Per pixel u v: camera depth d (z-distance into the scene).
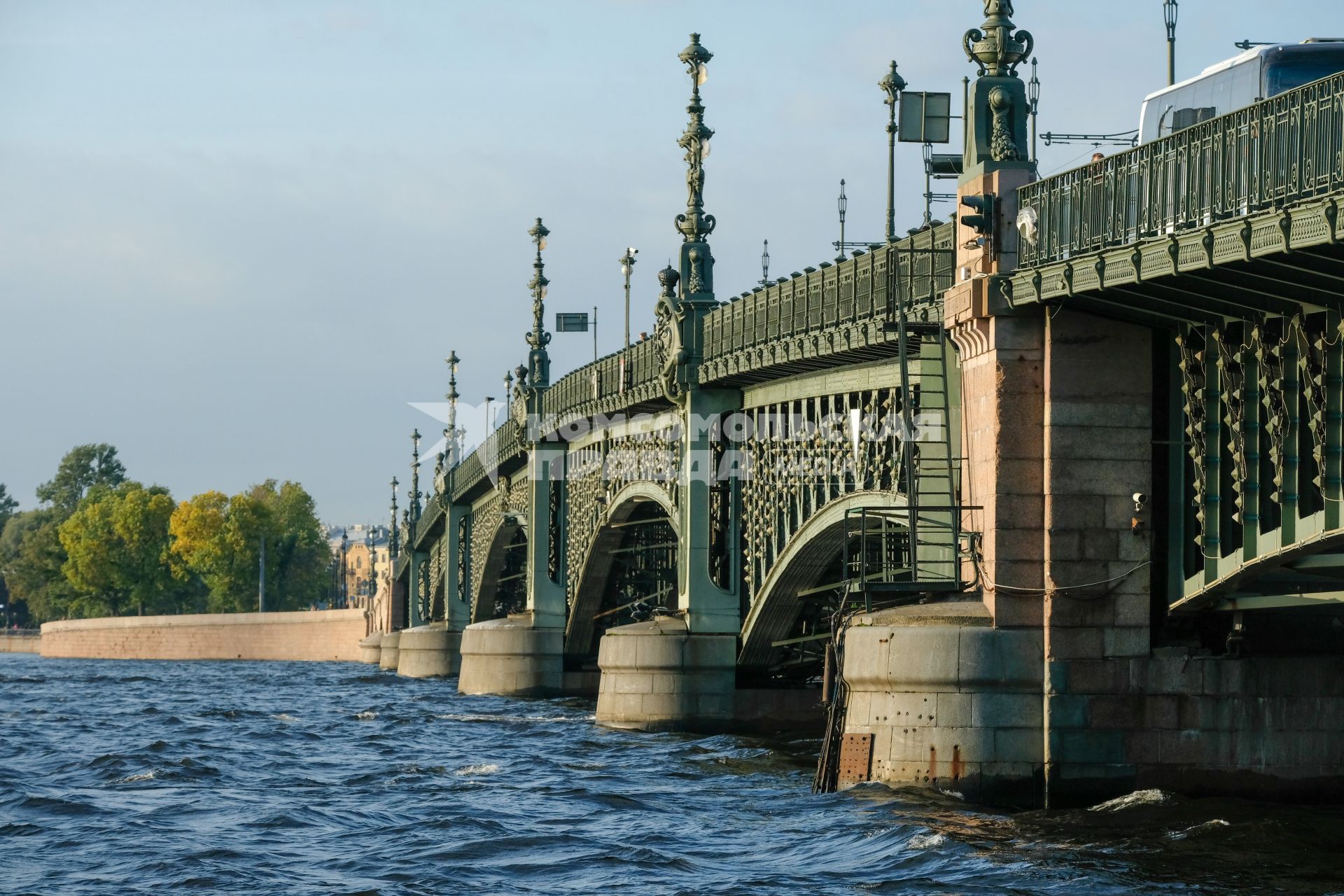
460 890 46.97
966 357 56.41
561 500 128.12
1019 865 45.81
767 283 79.06
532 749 85.50
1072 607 53.56
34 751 91.06
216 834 57.81
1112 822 51.38
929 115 72.31
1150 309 51.41
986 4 57.66
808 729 91.12
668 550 115.62
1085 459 53.66
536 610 128.12
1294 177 42.50
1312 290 44.56
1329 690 54.50
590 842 54.00
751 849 51.81
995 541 53.97
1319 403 45.94
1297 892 42.69
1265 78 55.56
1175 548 53.66
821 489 76.62
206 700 145.25
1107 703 53.41
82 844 56.31
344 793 69.50
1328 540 45.47
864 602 59.06
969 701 53.75
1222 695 53.75
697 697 90.81
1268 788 53.91
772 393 83.38
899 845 49.12
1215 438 51.50
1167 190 47.72
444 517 192.88
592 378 111.00
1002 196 55.56
